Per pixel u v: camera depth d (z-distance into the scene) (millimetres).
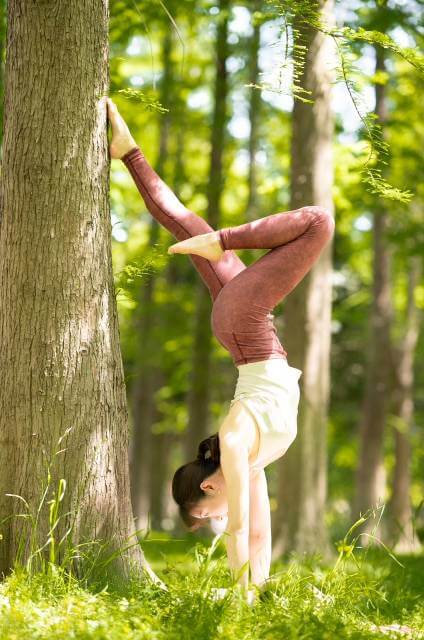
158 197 5516
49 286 5148
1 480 5148
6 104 5348
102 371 5266
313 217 5070
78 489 5109
